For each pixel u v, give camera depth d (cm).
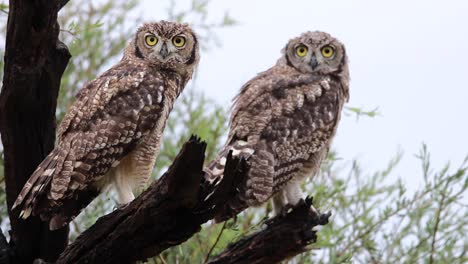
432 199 1720
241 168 1052
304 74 1585
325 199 1698
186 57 1516
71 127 1402
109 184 1438
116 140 1403
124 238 1129
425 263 1705
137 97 1438
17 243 1325
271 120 1499
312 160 1539
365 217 1719
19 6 1148
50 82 1227
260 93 1531
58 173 1327
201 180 1045
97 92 1428
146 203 1082
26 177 1303
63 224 1316
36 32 1168
